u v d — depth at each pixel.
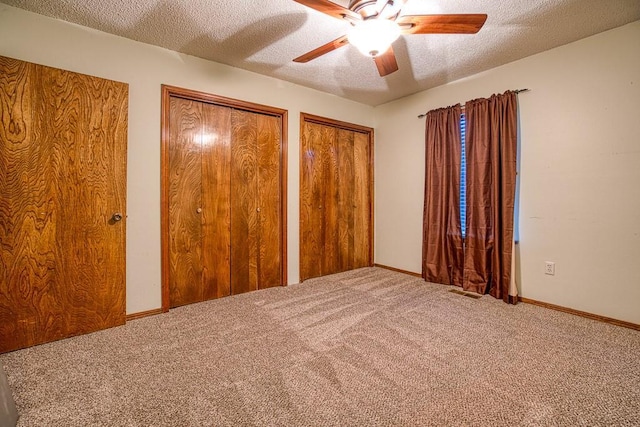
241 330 2.20
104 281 2.20
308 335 2.12
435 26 1.64
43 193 1.97
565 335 2.11
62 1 1.89
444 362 1.77
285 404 1.41
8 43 1.92
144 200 2.45
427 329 2.21
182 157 2.68
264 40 2.40
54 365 1.73
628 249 2.24
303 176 3.48
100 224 2.18
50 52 2.05
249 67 2.90
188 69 2.63
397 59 2.73
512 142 2.75
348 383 1.57
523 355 1.84
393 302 2.78
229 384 1.56
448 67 2.91
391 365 1.74
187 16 2.07
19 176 1.89
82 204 2.11
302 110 3.41
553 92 2.57
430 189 3.42
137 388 1.53
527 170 2.75
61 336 2.04
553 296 2.62
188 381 1.59
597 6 1.99
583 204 2.44
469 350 1.91
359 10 1.61
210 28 2.22
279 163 3.31
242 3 1.93
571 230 2.51
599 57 2.33
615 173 2.28
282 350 1.91
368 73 3.05
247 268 3.10
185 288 2.71
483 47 2.53
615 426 1.28
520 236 2.81
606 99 2.31
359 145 4.09
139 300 2.44
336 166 3.83
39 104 1.95
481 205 2.96
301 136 3.41
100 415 1.34
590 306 2.42
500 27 2.23
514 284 2.74
